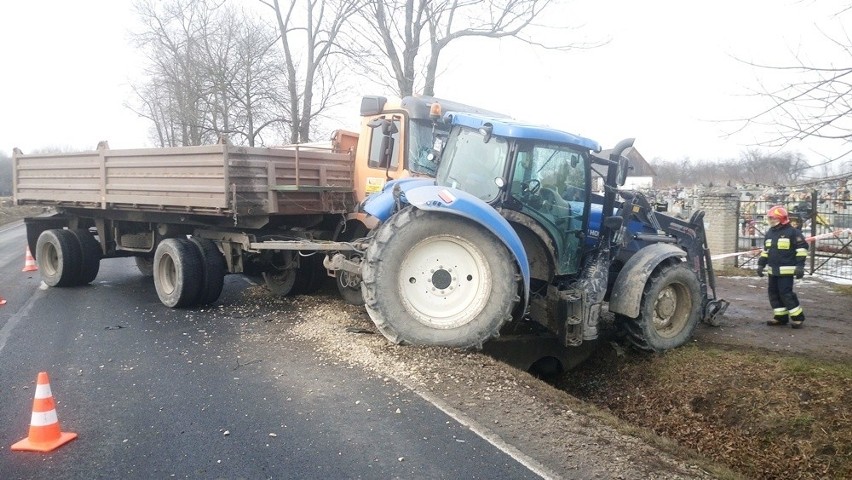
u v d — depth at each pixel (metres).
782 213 8.32
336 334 6.35
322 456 3.88
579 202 6.82
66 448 4.00
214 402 4.75
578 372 7.51
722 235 14.26
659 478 3.74
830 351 7.04
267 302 8.51
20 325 7.36
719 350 7.12
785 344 7.39
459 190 5.91
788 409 5.67
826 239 13.85
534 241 6.60
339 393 4.88
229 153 7.26
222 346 6.21
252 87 22.23
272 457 3.87
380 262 5.71
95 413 4.57
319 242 7.39
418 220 5.71
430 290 5.84
